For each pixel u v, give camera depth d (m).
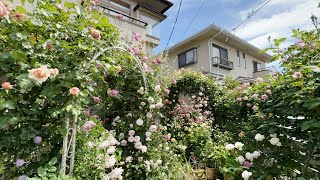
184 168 2.77
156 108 2.40
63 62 1.30
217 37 9.88
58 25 1.31
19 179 1.09
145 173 2.08
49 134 1.27
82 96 1.31
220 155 2.53
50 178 1.06
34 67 1.16
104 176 1.37
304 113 1.62
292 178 1.65
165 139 2.53
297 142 1.78
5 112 1.09
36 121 1.20
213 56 9.74
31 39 1.27
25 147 1.18
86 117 1.69
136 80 2.36
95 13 1.64
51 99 1.20
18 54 1.11
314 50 1.72
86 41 1.42
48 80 1.21
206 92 5.27
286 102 1.81
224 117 4.86
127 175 1.98
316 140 1.58
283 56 1.92
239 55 11.39
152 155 2.23
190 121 4.08
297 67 1.75
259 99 2.43
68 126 1.28
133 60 2.31
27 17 1.27
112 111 2.44
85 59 1.40
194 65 10.16
